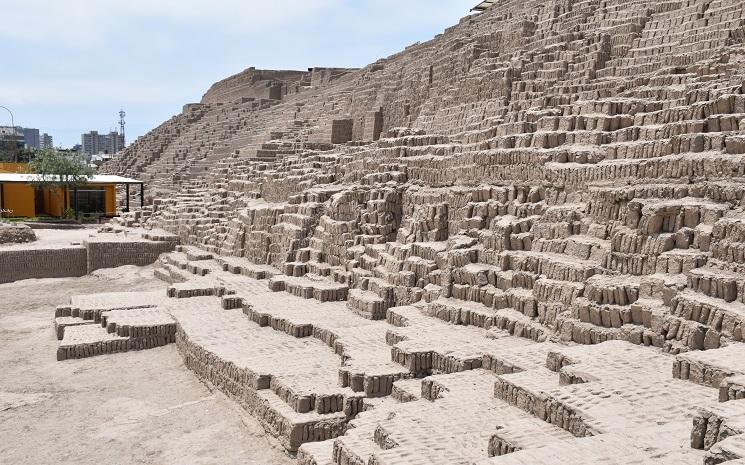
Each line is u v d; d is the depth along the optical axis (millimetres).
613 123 18219
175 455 13352
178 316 21250
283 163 37219
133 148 83625
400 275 19656
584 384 9922
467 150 21781
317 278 24234
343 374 14016
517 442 8336
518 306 15594
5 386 17672
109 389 17281
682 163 14164
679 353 11172
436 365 13867
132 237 39031
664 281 12391
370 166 26828
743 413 7289
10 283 33000
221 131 66562
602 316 13156
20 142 109688
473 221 19109
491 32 34312
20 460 13297
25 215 57219
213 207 38906
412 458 8812
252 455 13227
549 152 17844
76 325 22266
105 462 13141
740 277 11375
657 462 7000
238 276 27438
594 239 15234
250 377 15039
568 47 28062
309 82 65938
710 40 22688
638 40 26078
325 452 11438
